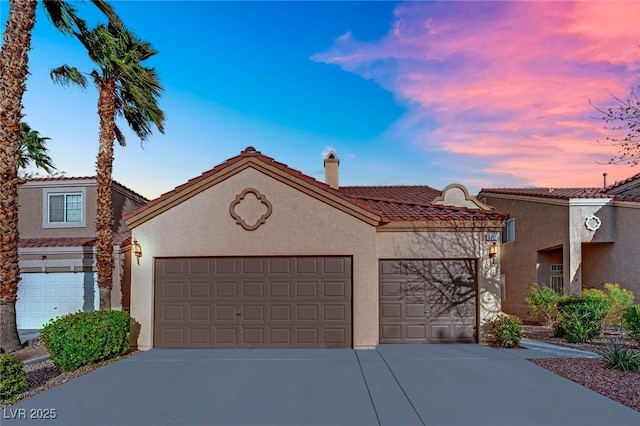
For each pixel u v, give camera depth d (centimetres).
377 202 1616
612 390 852
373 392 848
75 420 712
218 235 1309
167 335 1305
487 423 684
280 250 1303
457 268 1370
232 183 1320
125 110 1706
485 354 1181
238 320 1303
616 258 1766
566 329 1406
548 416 712
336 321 1293
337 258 1310
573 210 1806
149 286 1306
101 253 1521
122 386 902
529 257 2095
